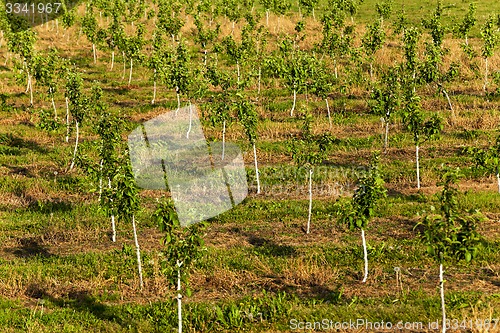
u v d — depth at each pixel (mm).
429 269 14070
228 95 21453
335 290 13336
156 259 14750
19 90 29797
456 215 10773
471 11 33781
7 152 22500
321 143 16938
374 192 13305
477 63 30469
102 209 13805
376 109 21266
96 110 21750
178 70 23812
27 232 16859
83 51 36969
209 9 42031
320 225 16688
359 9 46906
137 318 12391
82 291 13656
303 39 35094
